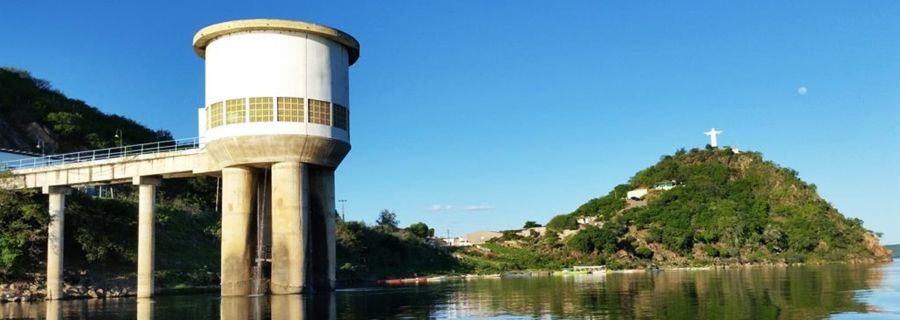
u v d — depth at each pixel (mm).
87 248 62562
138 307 42062
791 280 63375
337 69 50844
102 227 66438
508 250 147625
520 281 77562
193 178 97000
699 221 162875
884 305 34969
